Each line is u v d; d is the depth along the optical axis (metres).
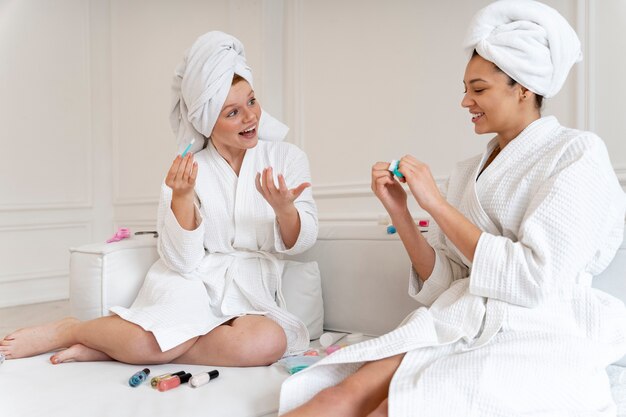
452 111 2.78
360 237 1.69
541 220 1.05
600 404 0.98
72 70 4.13
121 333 1.35
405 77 2.95
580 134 1.12
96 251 1.59
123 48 4.29
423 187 1.13
